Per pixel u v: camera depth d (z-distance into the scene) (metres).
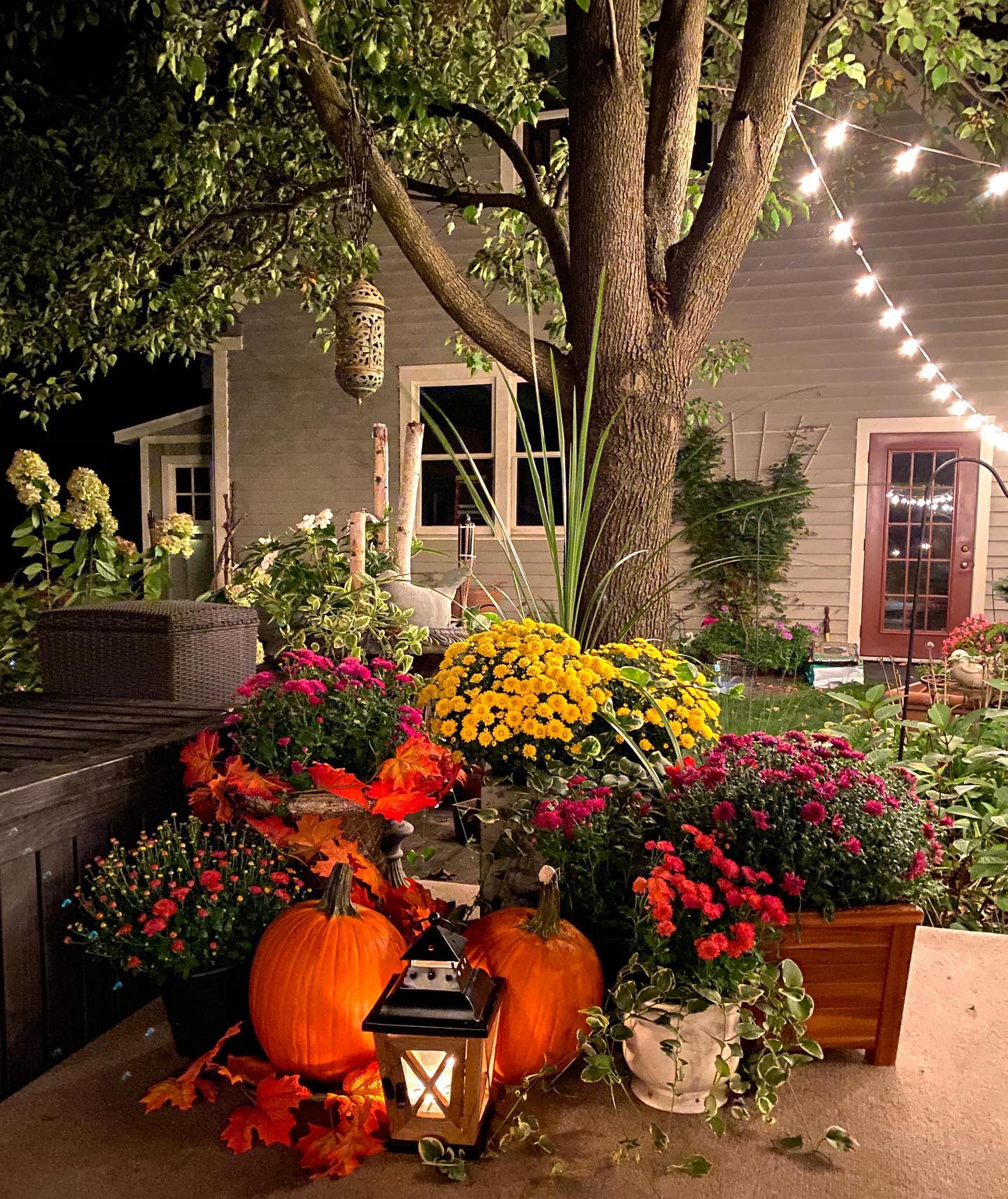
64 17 4.93
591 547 2.92
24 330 5.81
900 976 1.68
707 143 7.26
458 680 2.08
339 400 8.83
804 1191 1.39
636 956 1.54
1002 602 7.36
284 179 4.99
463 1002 1.40
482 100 3.79
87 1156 1.47
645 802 1.87
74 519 3.91
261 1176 1.43
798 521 7.68
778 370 7.70
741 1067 1.66
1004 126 5.41
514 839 1.89
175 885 1.68
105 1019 1.88
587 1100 1.63
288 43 2.80
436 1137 1.45
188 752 1.90
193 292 5.33
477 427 8.59
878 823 1.69
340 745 1.93
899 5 3.36
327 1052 1.57
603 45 2.82
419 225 2.95
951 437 7.37
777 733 3.29
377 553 4.03
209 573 10.27
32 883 1.67
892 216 7.33
